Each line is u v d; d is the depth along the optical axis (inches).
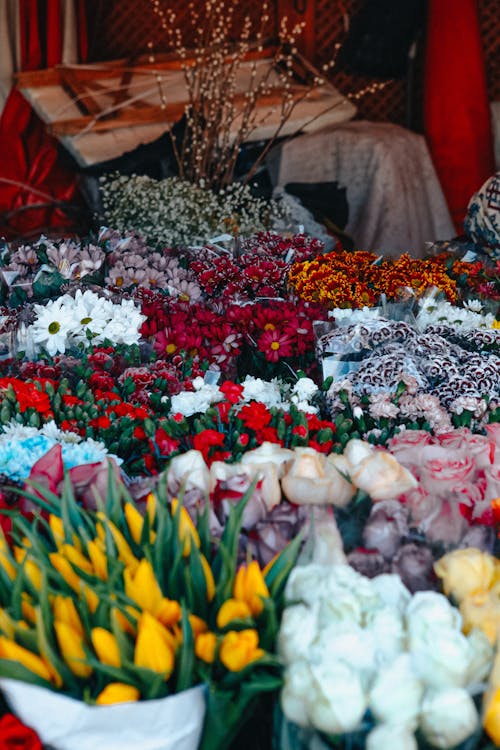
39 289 106.3
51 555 42.2
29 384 75.7
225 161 205.2
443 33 232.7
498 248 130.5
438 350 84.6
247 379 84.5
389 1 236.7
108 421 69.4
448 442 57.7
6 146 224.7
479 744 38.0
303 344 95.3
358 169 216.2
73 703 37.4
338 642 37.1
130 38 246.4
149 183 172.2
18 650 38.5
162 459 64.2
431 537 45.6
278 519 45.5
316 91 226.7
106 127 215.2
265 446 55.1
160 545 42.2
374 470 48.8
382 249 215.5
